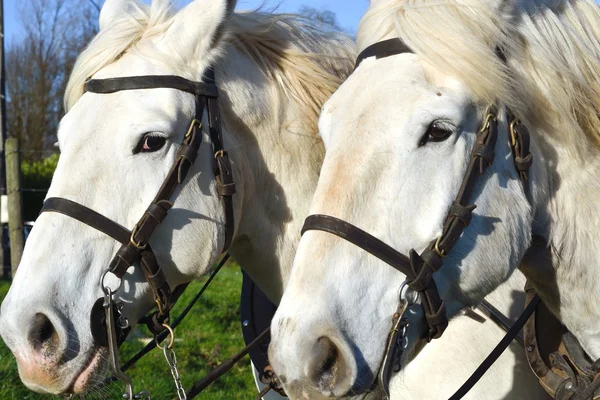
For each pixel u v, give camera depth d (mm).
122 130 2201
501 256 1761
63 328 2100
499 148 1759
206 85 2352
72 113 2271
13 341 2096
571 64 1859
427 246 1683
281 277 2547
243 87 2475
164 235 2258
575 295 1903
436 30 1730
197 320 6719
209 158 2336
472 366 2234
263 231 2514
